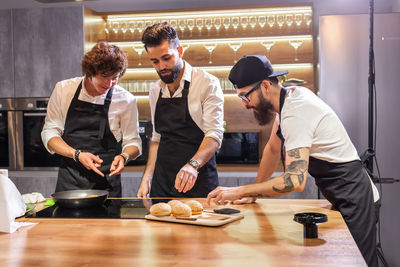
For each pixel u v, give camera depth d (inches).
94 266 45.3
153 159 98.6
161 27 83.4
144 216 66.8
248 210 70.2
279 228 58.6
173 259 46.8
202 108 93.4
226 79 170.1
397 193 143.6
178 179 76.5
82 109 93.2
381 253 131.9
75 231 58.7
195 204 65.9
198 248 50.4
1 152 172.1
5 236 56.8
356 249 49.4
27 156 170.4
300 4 165.0
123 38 182.1
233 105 181.2
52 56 165.3
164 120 95.6
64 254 49.2
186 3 180.2
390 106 143.5
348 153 70.7
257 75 68.1
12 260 47.5
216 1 178.2
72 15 163.5
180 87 93.0
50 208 73.5
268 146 83.8
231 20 175.9
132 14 174.9
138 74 186.2
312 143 68.2
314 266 44.3
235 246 50.9
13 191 65.0
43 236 56.5
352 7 171.3
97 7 186.1
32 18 165.8
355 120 145.3
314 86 174.1
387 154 143.8
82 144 94.0
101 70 81.4
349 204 68.4
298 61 168.1
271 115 70.7
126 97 96.2
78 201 71.4
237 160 163.6
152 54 84.0
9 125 170.1
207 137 89.4
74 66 164.2
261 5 166.9
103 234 57.0
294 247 50.3
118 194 95.6
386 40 142.9
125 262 46.2
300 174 62.9
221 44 181.0
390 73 143.0
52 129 94.0
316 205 73.8
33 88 167.3
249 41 179.2
